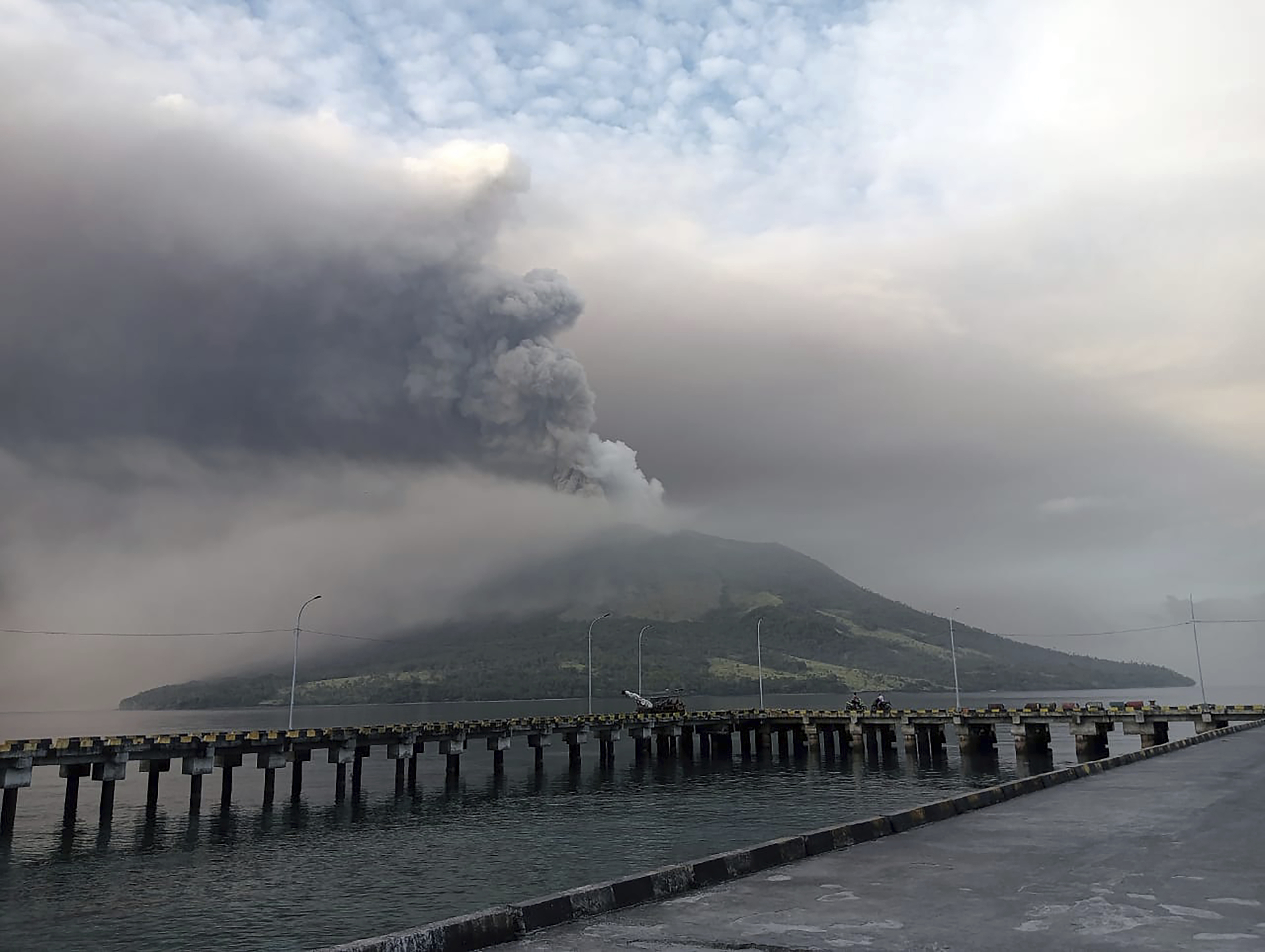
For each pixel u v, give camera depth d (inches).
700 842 1455.5
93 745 1706.4
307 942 925.2
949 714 2974.9
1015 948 313.0
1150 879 429.1
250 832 1676.9
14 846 1536.7
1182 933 329.7
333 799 2185.0
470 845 1482.5
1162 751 1352.1
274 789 2240.4
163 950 908.6
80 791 2522.1
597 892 382.3
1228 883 418.9
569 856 1359.5
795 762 2970.0
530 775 2763.3
